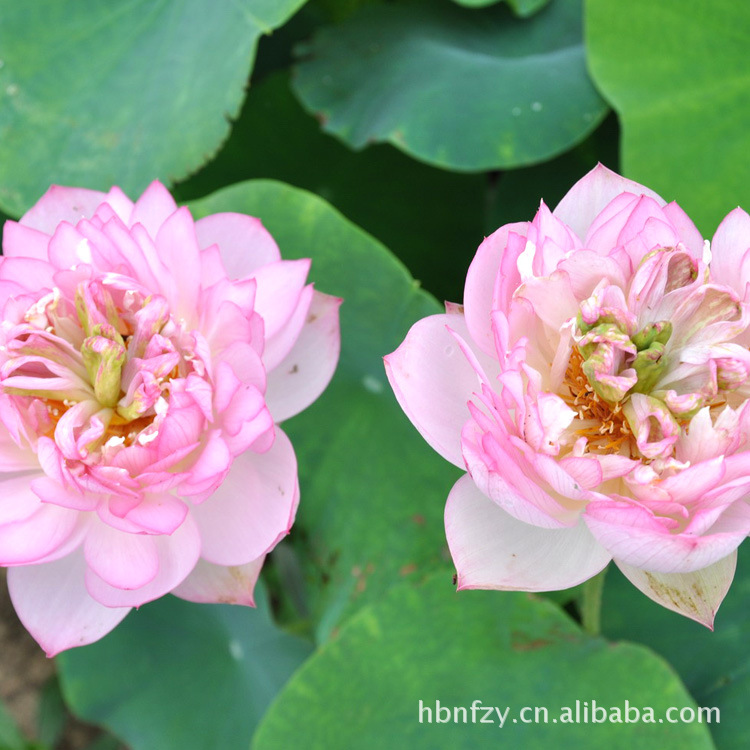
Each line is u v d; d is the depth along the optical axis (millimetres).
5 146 1379
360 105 1397
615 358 1118
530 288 1114
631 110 1335
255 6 1346
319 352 1195
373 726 1235
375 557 1289
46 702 1570
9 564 1122
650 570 1097
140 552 1138
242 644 1388
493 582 1115
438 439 1120
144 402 1143
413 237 1457
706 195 1305
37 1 1397
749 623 1262
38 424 1152
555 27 1410
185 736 1403
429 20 1435
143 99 1371
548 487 1111
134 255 1159
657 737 1205
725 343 1110
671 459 1101
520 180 1436
